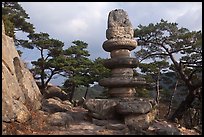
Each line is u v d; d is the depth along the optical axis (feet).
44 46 105.81
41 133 36.94
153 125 46.42
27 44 105.29
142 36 85.71
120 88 50.57
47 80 104.99
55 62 101.30
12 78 45.21
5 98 37.42
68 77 107.24
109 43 52.65
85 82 101.96
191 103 83.35
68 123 44.39
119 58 51.08
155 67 91.56
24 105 45.03
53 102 67.15
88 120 48.49
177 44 82.38
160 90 97.76
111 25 53.78
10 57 49.11
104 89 96.73
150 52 90.99
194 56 80.48
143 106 45.37
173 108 97.09
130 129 42.22
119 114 46.83
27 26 102.89
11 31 79.56
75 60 105.19
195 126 70.23
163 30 83.92
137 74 89.86
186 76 83.20
